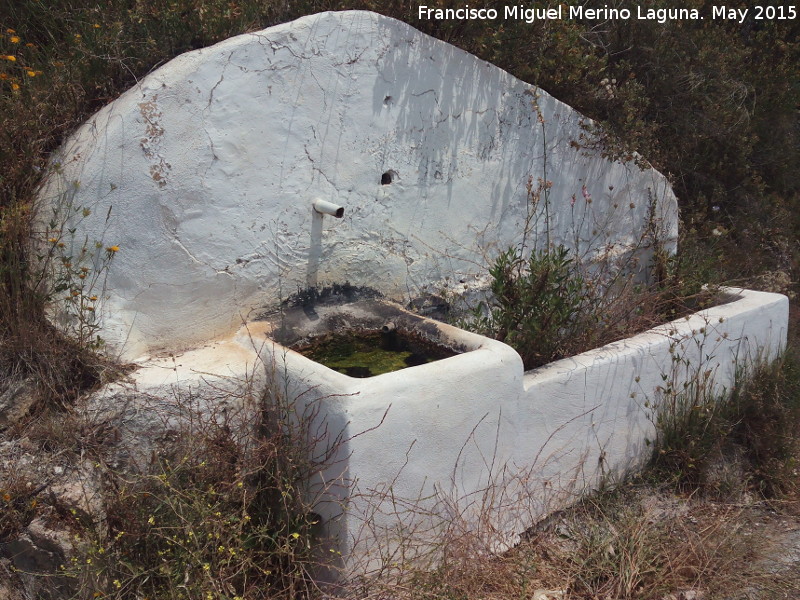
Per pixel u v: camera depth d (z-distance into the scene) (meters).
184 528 2.84
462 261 4.53
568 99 5.14
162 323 3.38
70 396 3.12
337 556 3.06
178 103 3.25
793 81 7.02
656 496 4.17
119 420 3.03
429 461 3.27
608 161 5.08
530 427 3.70
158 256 3.30
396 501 3.18
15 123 3.38
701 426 4.40
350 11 3.73
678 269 5.10
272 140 3.57
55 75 3.52
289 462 3.14
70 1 4.00
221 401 3.21
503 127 4.51
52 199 3.19
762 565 3.69
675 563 3.56
